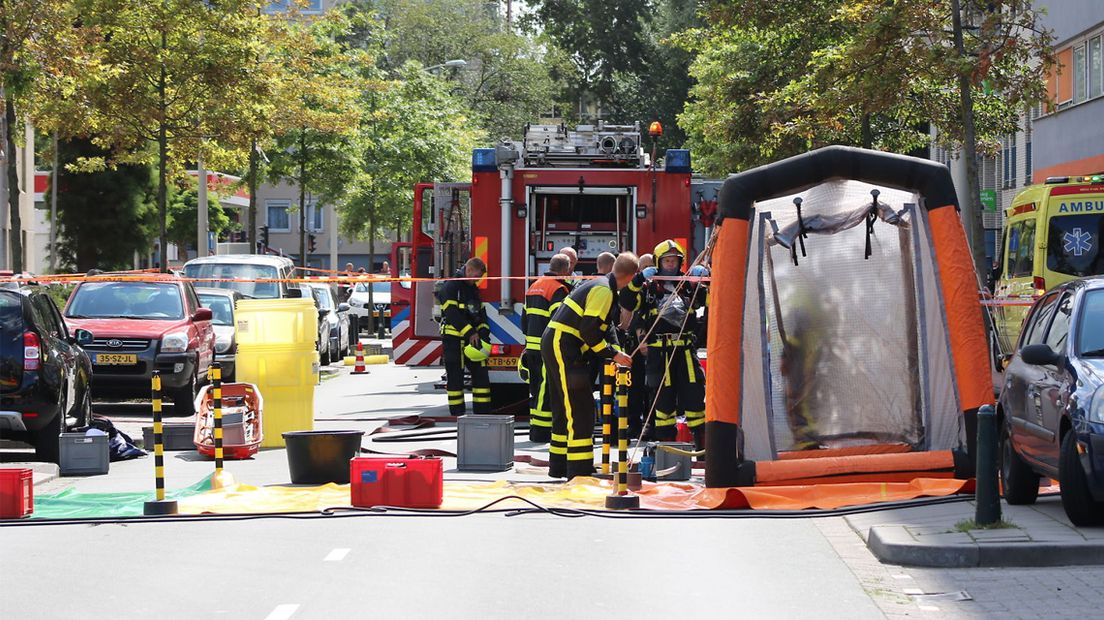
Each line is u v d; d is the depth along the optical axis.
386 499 12.56
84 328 22.48
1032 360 11.61
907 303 13.53
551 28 74.50
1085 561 9.84
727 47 36.34
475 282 20.75
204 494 13.27
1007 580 9.41
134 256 50.38
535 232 21.14
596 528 11.55
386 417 22.23
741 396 13.11
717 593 9.05
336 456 14.47
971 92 27.67
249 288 31.80
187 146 31.89
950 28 26.48
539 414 17.42
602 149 21.23
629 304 14.65
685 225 21.11
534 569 9.80
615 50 73.62
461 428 15.32
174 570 9.77
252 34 30.39
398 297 26.86
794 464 12.92
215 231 66.44
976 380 13.15
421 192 23.50
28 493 12.37
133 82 29.48
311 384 18.55
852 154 13.10
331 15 41.91
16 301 16.38
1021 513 11.73
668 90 72.88
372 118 47.03
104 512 12.49
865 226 13.52
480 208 21.14
